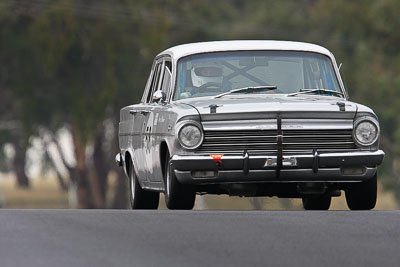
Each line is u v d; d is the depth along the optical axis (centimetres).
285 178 4228
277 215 3703
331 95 4609
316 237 3042
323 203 5353
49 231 3222
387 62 19425
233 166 4194
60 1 18700
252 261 2577
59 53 18400
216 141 4222
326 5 19850
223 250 2778
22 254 2727
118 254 2709
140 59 19662
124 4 19450
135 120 5003
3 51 19325
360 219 3547
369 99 19588
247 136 4212
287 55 4684
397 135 18425
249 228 3269
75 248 2831
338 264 2531
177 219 3562
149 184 4784
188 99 4547
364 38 19150
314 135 4225
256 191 4381
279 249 2795
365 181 4378
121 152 5372
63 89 19250
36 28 18475
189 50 4712
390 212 3831
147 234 3130
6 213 3878
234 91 4547
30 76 19350
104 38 18988
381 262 2567
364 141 4259
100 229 3272
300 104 4250
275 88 4581
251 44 4712
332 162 4219
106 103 18588
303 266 2498
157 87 4906
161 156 4481
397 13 18388
